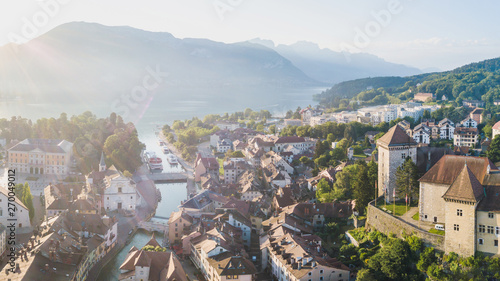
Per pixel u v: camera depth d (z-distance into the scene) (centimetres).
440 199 17175
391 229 18275
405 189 19925
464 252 15150
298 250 17475
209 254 18250
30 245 17238
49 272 15488
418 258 16375
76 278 16550
